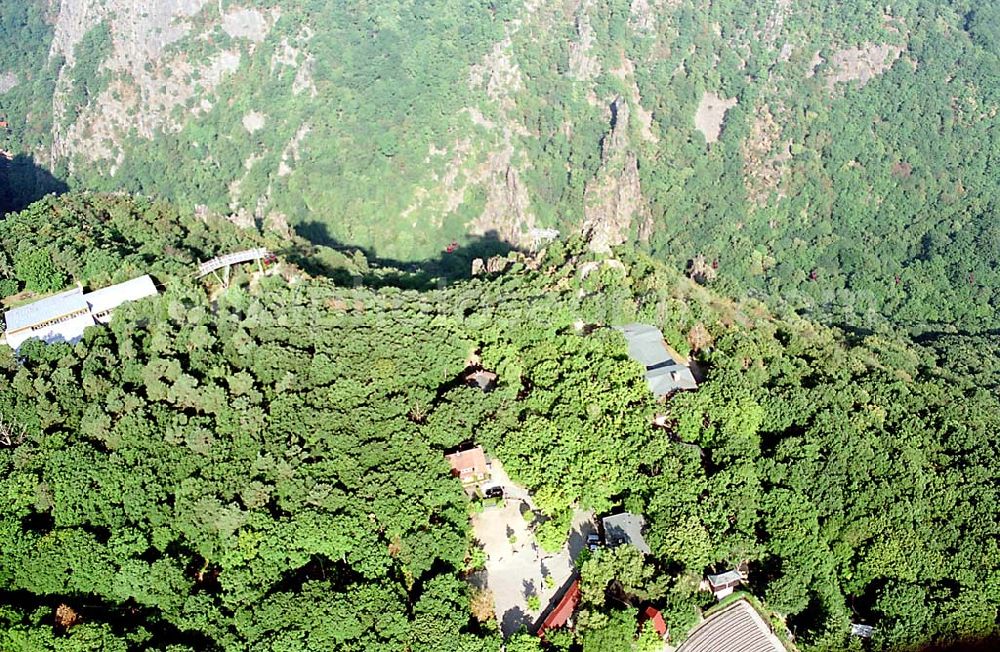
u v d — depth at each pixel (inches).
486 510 6417.3
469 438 6579.7
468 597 5575.8
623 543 6038.4
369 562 5605.3
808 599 6102.4
